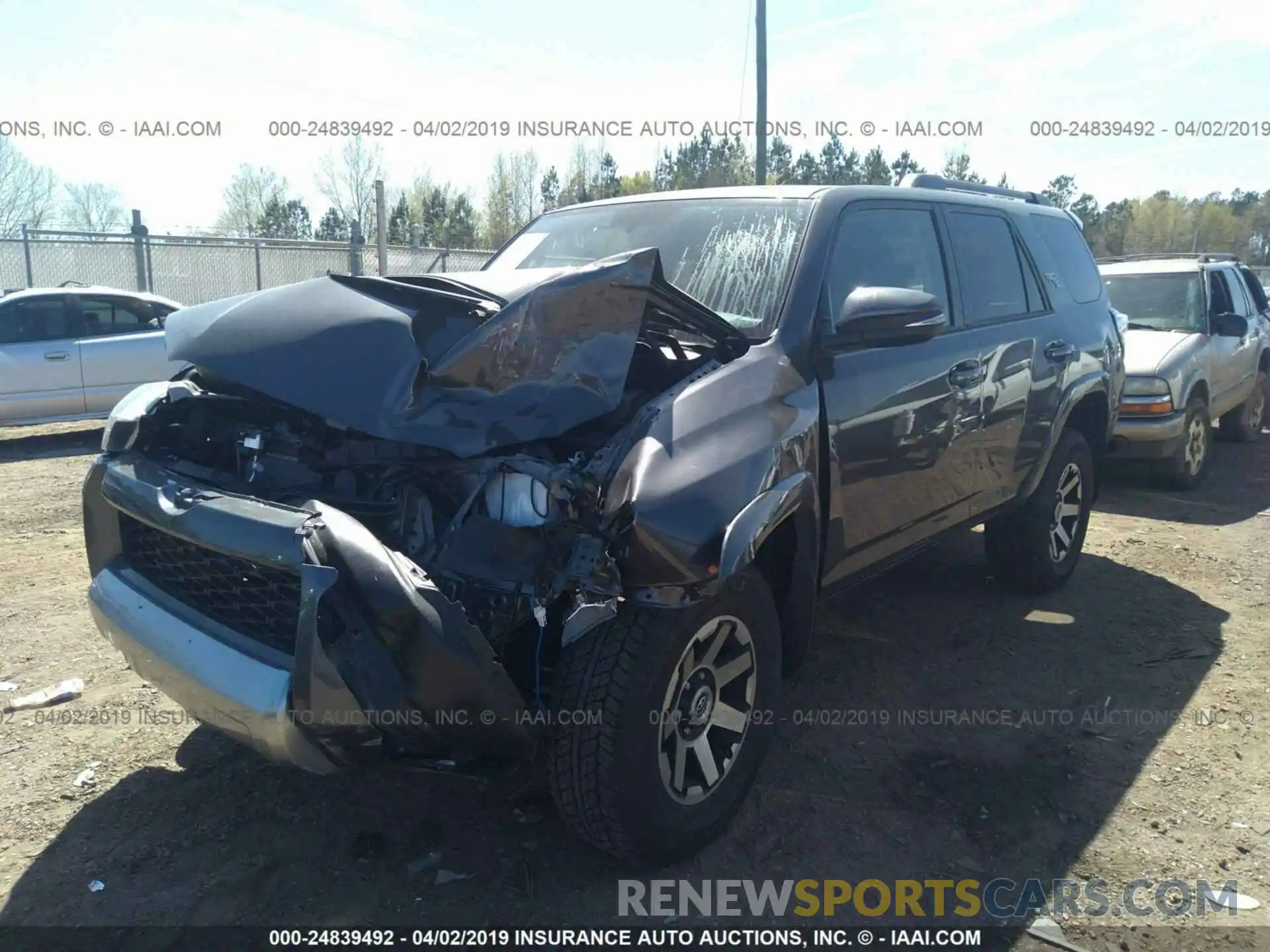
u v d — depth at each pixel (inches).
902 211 159.5
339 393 100.9
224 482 113.0
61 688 151.5
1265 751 141.3
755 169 695.7
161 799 123.6
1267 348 419.5
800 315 130.3
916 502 150.9
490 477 99.7
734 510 103.5
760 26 666.8
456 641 90.3
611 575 95.9
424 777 130.0
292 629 96.3
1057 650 177.9
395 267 640.4
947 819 123.4
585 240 161.2
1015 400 174.9
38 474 331.0
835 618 193.0
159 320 414.9
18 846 113.5
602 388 106.9
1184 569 228.2
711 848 116.5
